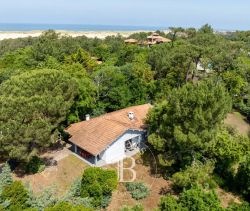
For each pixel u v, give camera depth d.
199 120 33.97
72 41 103.25
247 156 36.34
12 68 65.62
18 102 34.59
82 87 45.44
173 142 36.91
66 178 38.19
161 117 39.41
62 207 26.59
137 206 31.70
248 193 36.12
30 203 30.27
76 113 46.50
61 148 44.75
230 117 60.62
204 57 59.78
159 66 61.38
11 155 34.38
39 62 67.44
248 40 103.56
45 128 35.22
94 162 40.84
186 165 36.47
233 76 61.09
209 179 37.34
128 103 52.31
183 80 57.00
